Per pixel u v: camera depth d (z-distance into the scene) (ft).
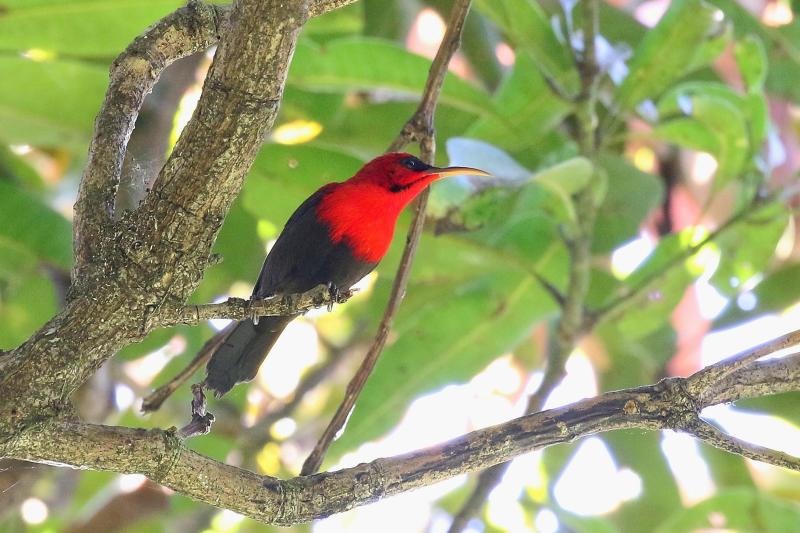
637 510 41.73
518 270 36.22
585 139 33.65
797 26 41.55
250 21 16.48
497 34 46.75
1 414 17.99
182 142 17.58
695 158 49.67
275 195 34.35
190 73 36.63
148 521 44.78
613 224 38.52
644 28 42.42
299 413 50.31
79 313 18.30
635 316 36.78
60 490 43.65
